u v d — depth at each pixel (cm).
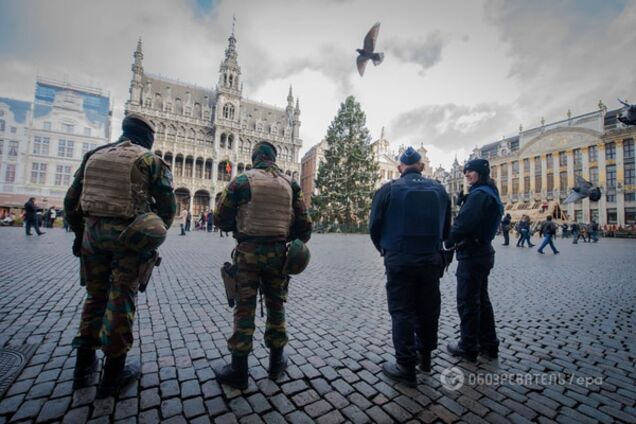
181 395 210
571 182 4666
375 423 187
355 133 3666
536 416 197
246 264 227
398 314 243
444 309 452
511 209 5275
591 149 4481
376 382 236
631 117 636
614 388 233
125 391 210
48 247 966
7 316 342
